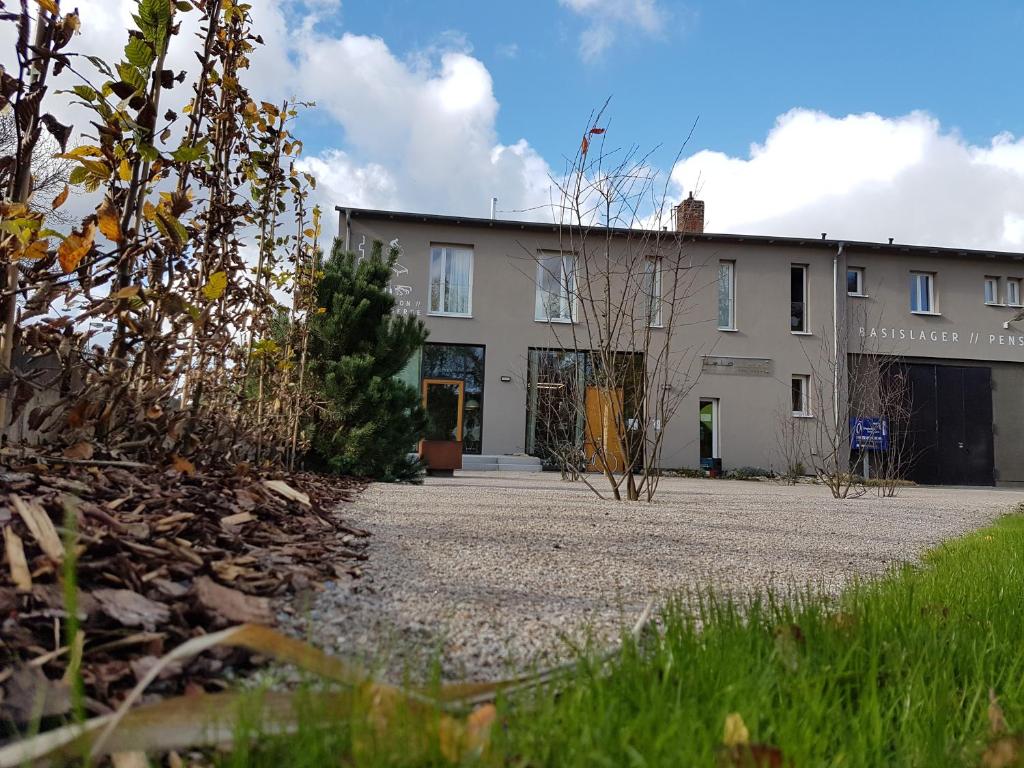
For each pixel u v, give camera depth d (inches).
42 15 101.3
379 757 39.4
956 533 212.8
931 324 776.9
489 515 165.0
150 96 119.9
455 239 713.6
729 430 726.5
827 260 759.7
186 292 149.3
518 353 706.8
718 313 740.0
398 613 74.7
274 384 240.4
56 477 93.8
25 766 35.8
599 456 261.1
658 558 124.2
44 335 106.0
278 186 218.1
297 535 104.0
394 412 309.4
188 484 116.3
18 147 99.3
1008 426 783.7
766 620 73.5
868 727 51.0
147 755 40.7
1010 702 59.5
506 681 52.9
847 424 577.0
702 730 45.3
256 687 50.8
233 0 164.7
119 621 56.6
